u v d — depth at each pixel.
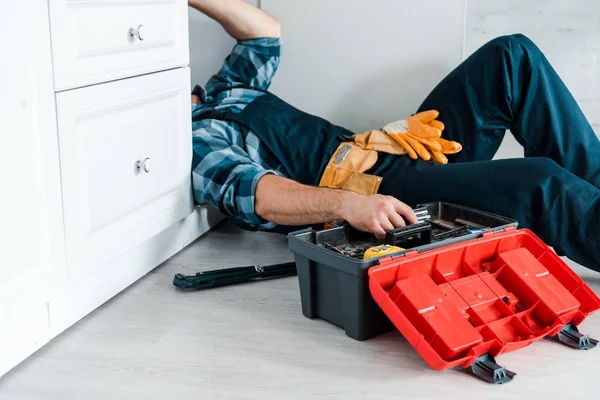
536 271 1.54
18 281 1.33
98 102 1.53
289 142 1.98
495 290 1.49
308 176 1.96
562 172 1.67
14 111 1.29
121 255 1.70
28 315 1.40
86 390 1.32
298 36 2.42
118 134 1.61
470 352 1.34
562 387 1.33
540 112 1.91
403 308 1.39
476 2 2.73
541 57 1.91
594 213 1.62
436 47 2.32
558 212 1.66
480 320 1.41
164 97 1.79
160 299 1.70
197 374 1.38
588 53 2.69
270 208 1.74
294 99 2.47
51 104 1.38
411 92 2.37
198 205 2.04
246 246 2.06
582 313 1.49
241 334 1.53
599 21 2.64
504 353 1.45
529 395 1.30
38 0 1.32
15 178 1.30
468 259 1.55
